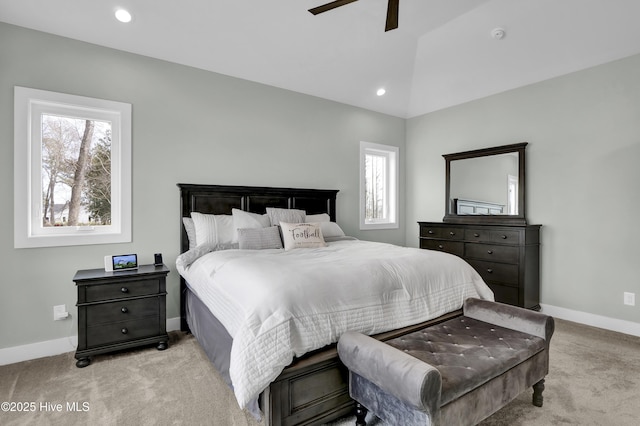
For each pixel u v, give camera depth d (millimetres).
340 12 3010
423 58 3873
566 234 3418
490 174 4035
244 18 2875
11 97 2479
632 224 2992
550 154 3539
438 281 2293
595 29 2902
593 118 3223
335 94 4203
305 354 1665
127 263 2738
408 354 1533
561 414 1788
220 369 2043
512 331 1954
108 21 2629
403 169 5129
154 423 1696
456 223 4180
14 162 2482
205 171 3346
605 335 2953
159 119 3096
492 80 3850
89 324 2391
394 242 5008
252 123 3654
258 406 1621
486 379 1495
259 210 3609
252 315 1568
